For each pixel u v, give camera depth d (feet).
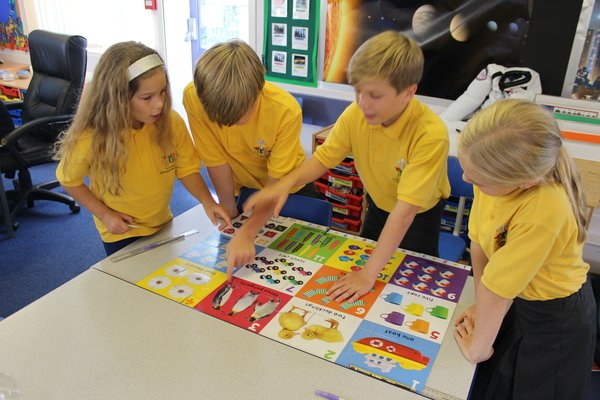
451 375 2.89
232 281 3.77
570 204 2.98
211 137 4.71
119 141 3.95
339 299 3.56
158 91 3.91
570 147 7.66
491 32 7.76
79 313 3.36
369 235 5.46
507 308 3.29
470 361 3.01
